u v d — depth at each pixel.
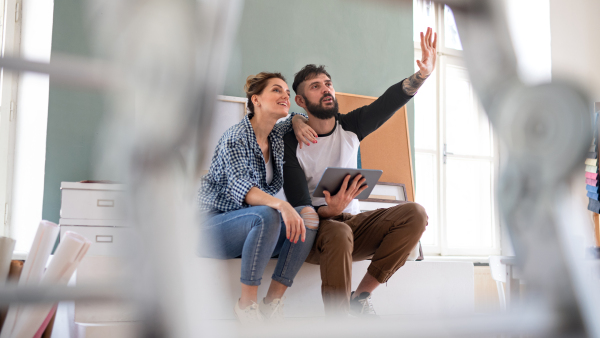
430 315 0.20
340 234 1.51
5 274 0.96
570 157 0.20
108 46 0.19
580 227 0.21
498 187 0.21
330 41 3.53
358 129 2.01
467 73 0.22
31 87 2.77
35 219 2.71
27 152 2.80
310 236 1.53
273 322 0.18
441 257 3.77
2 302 0.16
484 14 0.22
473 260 3.64
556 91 0.20
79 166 2.77
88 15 0.19
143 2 0.19
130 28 0.19
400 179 3.54
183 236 0.19
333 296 1.47
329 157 1.92
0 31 2.83
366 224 1.72
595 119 0.20
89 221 2.07
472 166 4.20
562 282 0.20
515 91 0.21
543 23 3.44
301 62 3.41
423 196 3.97
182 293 0.18
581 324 0.20
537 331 0.20
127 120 0.19
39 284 0.17
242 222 1.47
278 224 1.45
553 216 0.21
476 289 3.52
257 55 3.29
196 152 0.19
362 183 1.61
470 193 4.18
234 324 0.19
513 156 0.21
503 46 0.21
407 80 1.93
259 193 1.50
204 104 0.19
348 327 0.18
